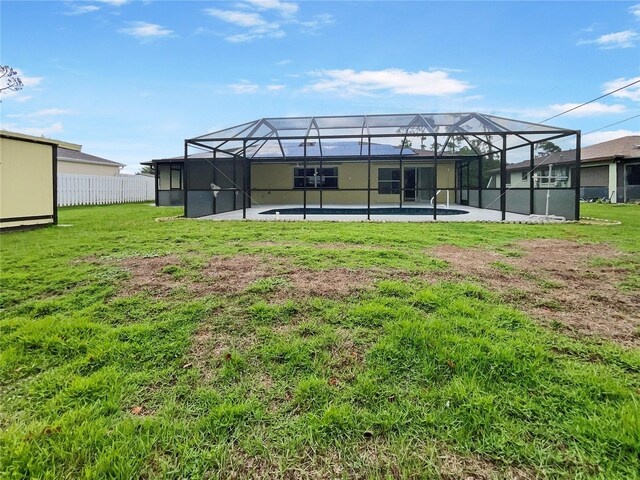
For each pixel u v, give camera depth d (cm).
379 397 190
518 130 996
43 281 379
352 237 653
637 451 150
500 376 206
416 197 1878
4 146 766
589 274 411
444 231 754
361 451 156
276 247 555
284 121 1200
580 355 229
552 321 280
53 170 864
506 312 293
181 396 193
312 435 165
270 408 183
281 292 341
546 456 151
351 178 1908
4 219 763
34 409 181
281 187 1956
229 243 602
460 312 292
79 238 653
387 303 311
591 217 1072
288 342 246
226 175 1375
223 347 243
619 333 261
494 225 873
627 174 1898
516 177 1259
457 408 180
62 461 149
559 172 1038
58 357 230
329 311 296
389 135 1011
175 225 872
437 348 232
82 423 170
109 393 193
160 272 412
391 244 590
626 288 362
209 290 350
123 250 538
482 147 1444
